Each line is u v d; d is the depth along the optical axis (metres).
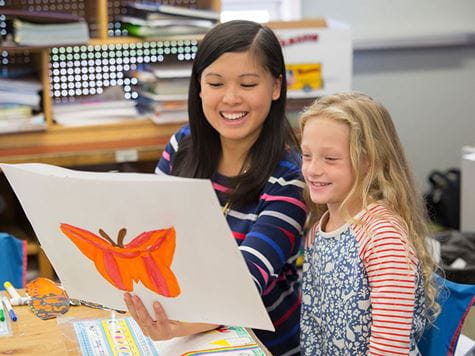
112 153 3.21
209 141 1.87
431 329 1.65
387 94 4.34
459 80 4.39
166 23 3.28
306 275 1.68
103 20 3.23
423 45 4.24
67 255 1.51
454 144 4.47
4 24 3.37
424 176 4.47
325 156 1.55
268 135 1.79
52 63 3.50
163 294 1.42
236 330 1.59
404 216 1.58
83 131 3.34
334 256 1.58
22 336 1.58
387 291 1.47
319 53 3.46
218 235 1.26
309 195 1.70
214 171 1.88
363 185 1.56
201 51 1.75
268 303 1.82
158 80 3.34
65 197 1.38
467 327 2.35
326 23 3.50
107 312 1.70
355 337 1.54
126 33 3.58
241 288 1.32
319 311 1.63
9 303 1.73
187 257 1.32
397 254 1.48
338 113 1.54
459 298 1.64
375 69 4.29
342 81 3.51
